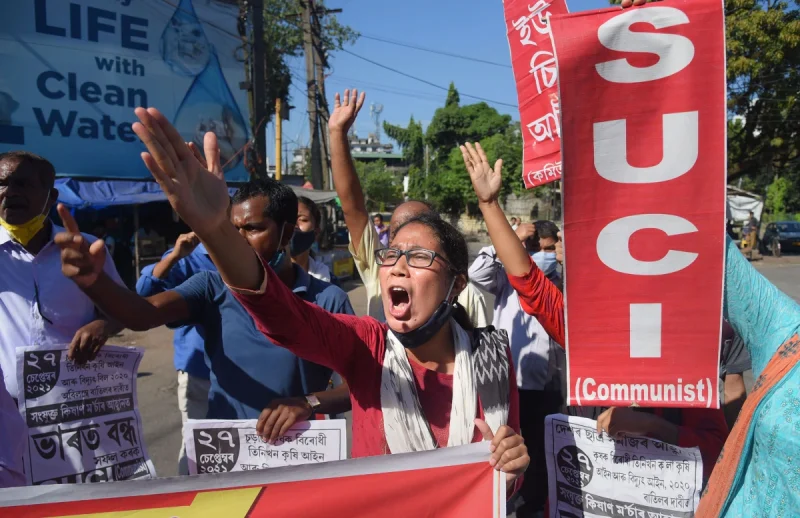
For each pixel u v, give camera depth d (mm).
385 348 1818
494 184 2207
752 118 20719
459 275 1787
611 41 1741
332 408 2070
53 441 1979
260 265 1479
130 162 10773
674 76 1717
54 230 2287
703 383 1744
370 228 2900
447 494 1665
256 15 12016
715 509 1637
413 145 51344
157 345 8516
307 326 1641
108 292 1800
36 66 9578
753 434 1568
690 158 1719
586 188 1773
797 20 17625
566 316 1803
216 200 1340
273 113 22703
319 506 1673
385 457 1684
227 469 2025
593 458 2076
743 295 1706
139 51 10711
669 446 1972
